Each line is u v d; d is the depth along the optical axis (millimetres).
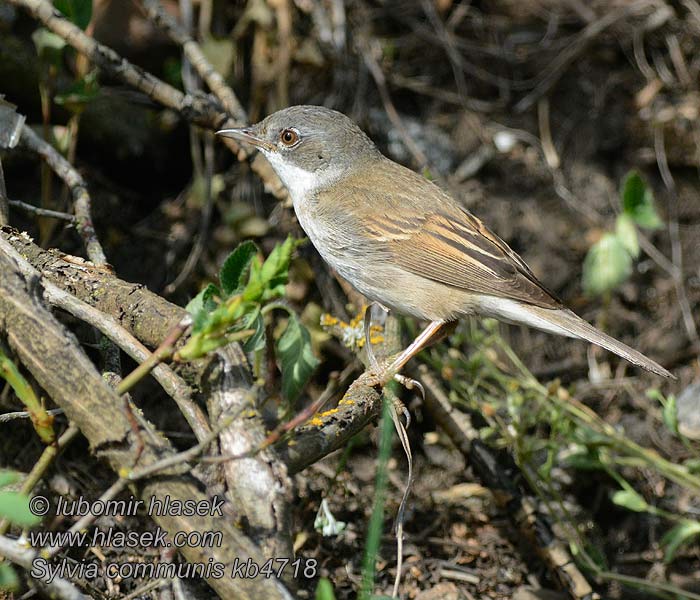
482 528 11125
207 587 8023
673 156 14461
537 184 14078
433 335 9703
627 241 11461
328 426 7465
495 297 9539
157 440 6352
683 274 13898
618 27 15141
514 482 11234
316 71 13656
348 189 10188
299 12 13609
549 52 14891
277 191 11617
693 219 14234
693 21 15086
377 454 11883
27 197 11953
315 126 10367
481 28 15016
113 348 8211
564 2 15312
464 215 10070
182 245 12602
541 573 10648
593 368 13258
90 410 6281
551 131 14461
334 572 10148
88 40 10523
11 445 9922
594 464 10719
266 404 7426
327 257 10211
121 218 12656
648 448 12609
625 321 13594
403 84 14305
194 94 11055
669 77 14867
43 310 6629
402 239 9797
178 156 13156
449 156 13977
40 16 10562
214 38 12906
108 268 8414
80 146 12547
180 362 6469
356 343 9984
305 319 11844
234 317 5742
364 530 10734
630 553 11586
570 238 13805
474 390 11141
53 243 11664
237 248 6262
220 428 6031
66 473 9789
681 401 12984
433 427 12109
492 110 14461
